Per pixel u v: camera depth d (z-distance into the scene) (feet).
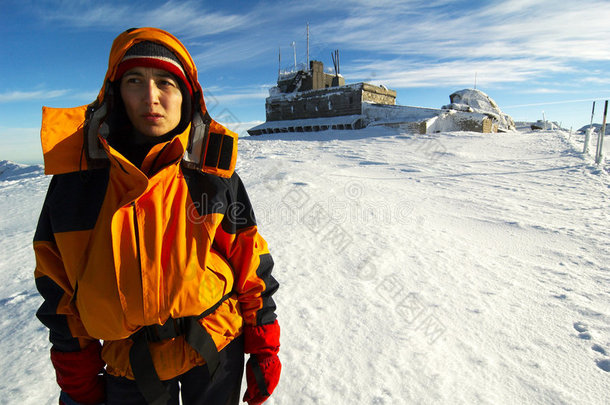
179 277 3.12
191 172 3.50
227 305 3.71
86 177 3.26
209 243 3.33
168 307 3.11
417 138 73.05
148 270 3.03
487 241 17.92
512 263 14.75
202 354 3.43
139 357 3.30
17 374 7.16
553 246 17.21
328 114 114.11
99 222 3.11
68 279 3.28
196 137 3.59
